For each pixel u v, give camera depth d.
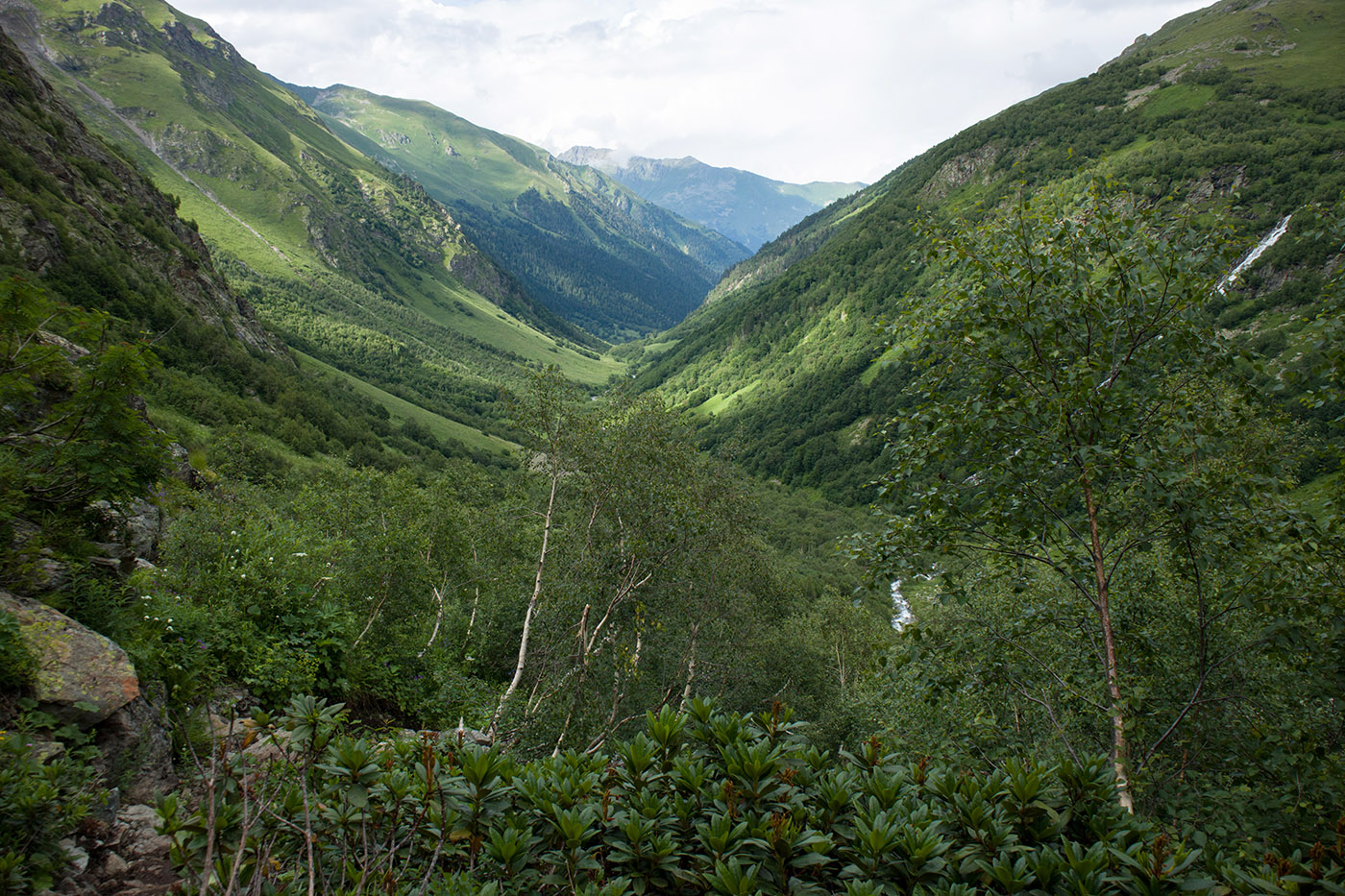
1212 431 6.87
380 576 18.94
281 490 50.91
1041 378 7.33
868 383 161.00
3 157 80.50
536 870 3.58
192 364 84.62
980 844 3.43
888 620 41.50
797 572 69.19
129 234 97.94
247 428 71.12
